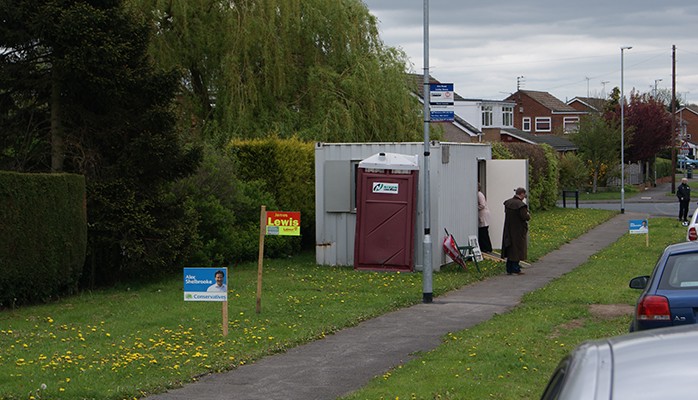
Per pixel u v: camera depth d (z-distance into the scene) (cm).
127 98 1791
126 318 1448
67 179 1648
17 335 1288
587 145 7119
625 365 355
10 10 1664
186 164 1838
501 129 7781
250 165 2469
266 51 2822
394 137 3072
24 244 1551
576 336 1277
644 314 973
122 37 1767
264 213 1507
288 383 1020
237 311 1516
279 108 2878
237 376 1059
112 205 1777
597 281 1948
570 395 334
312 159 2580
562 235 3162
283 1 2858
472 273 2111
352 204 2216
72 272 1680
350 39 3042
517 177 2564
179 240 1869
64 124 1816
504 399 909
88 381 1005
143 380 1016
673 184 6731
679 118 10631
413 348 1216
